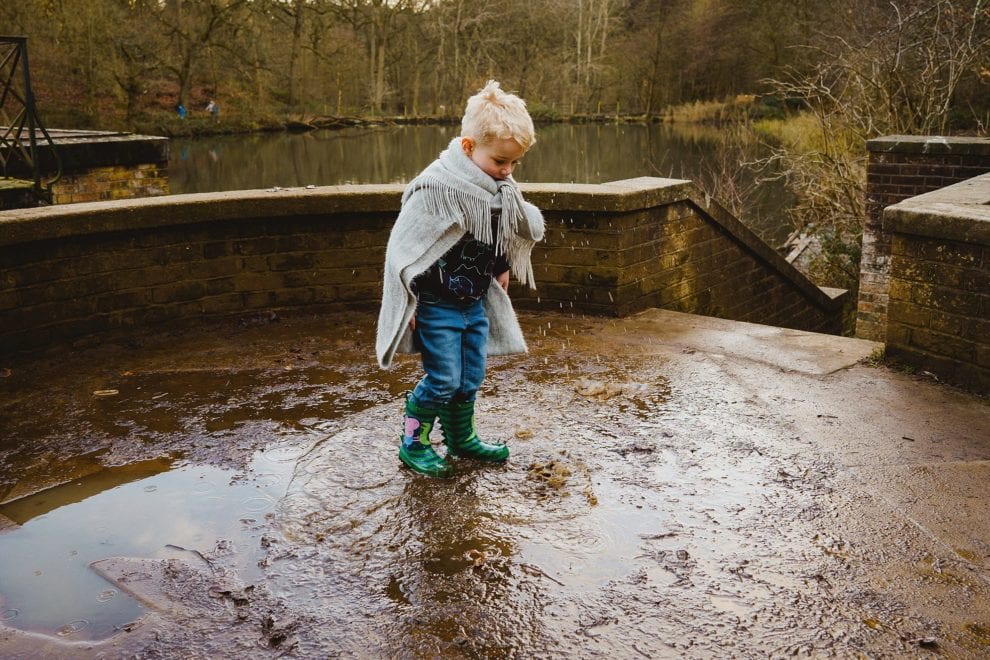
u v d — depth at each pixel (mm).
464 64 49844
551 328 5336
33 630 2291
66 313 4711
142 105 42188
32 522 2898
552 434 3629
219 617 2344
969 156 7605
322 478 3182
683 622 2305
